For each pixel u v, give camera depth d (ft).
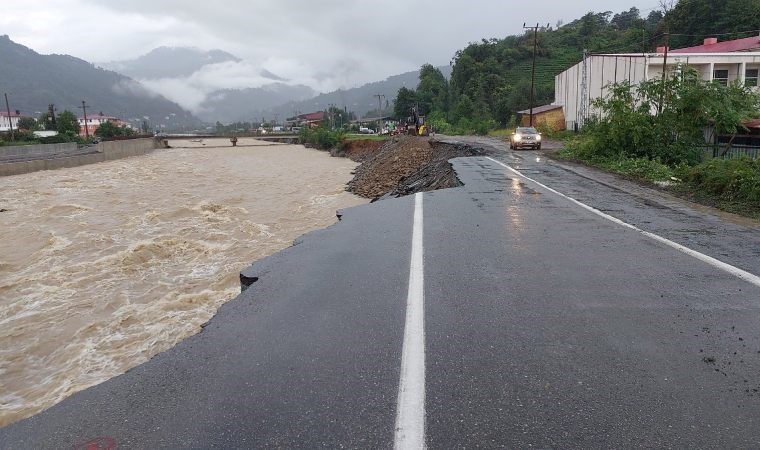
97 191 97.04
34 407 22.30
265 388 11.52
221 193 95.04
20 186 104.47
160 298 36.52
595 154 72.79
